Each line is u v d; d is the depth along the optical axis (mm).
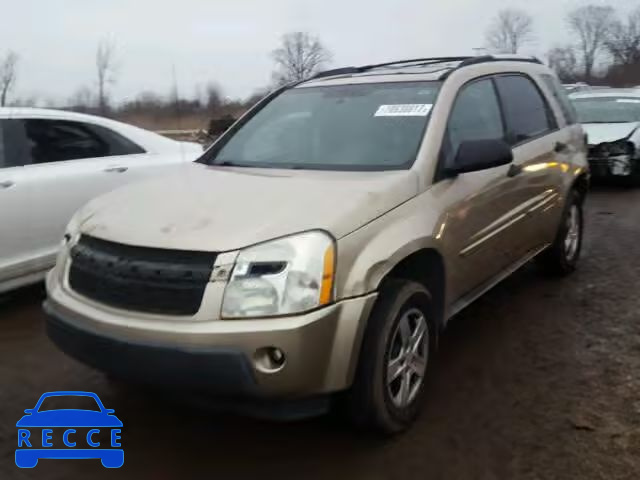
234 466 3166
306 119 4379
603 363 4109
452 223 3721
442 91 4117
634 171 10273
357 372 3119
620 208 8938
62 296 3326
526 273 6000
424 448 3246
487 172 4172
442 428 3418
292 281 2879
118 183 5871
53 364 4340
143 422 3588
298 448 3301
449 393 3783
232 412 3018
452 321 4891
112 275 3092
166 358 2854
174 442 3387
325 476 3059
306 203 3211
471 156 3750
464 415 3537
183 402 3082
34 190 5285
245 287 2859
